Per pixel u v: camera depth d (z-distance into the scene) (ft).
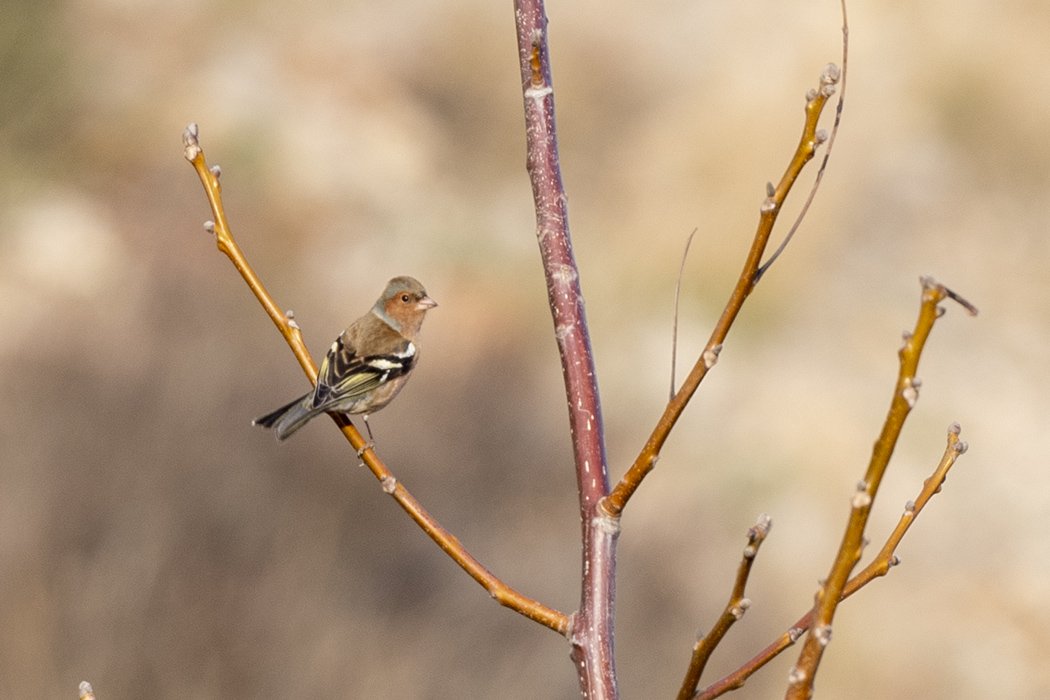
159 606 32.12
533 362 53.31
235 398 40.45
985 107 76.59
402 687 31.60
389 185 68.39
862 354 61.82
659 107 74.28
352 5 82.12
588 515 11.46
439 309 56.85
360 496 38.37
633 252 63.67
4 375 40.57
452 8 80.48
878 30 76.69
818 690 39.78
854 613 42.83
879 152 72.18
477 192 71.36
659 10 81.61
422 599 35.47
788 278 63.21
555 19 78.84
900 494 51.55
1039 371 62.23
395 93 76.23
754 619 39.75
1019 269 69.82
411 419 44.16
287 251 59.31
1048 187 75.92
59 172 60.34
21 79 59.57
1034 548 48.60
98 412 38.11
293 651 31.96
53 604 30.71
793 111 67.97
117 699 30.12
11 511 33.40
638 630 38.29
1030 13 81.20
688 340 59.62
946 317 65.82
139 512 33.91
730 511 47.09
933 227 72.33
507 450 44.65
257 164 64.80
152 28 73.51
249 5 77.41
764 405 55.47
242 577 33.45
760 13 77.20
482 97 77.61
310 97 73.41
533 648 34.06
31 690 29.17
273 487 36.94
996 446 55.36
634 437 52.16
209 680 30.96
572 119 74.02
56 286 50.60
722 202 64.49
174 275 52.08
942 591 45.47
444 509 40.45
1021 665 41.75
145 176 62.59
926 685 40.32
